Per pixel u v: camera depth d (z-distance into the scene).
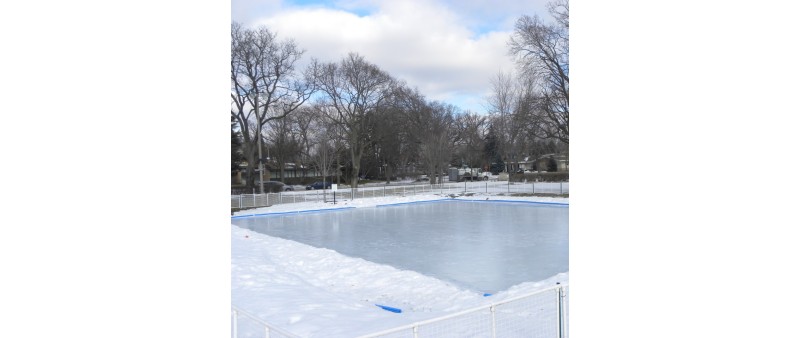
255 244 14.79
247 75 36.91
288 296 8.36
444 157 52.78
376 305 8.52
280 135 52.94
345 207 30.22
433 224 20.86
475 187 42.78
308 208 28.48
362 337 3.88
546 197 32.44
